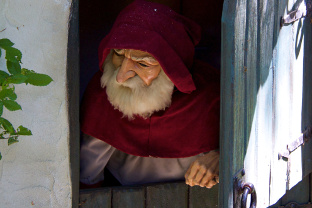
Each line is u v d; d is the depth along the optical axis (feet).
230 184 6.65
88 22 10.50
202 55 10.78
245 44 6.68
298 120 8.79
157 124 7.75
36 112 6.33
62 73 6.39
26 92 6.27
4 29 6.12
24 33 6.20
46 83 5.91
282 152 8.11
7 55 5.80
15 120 6.25
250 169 7.11
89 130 7.69
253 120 7.08
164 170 8.26
